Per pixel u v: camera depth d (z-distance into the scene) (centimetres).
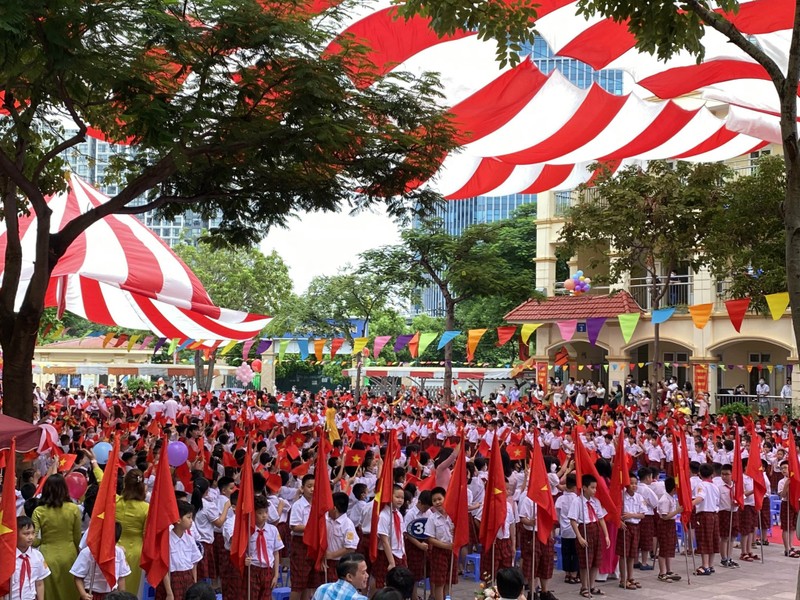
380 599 619
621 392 3378
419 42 1573
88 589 845
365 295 4384
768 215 2398
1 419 1022
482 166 2253
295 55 1214
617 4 916
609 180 2659
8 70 1055
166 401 2659
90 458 1366
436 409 2692
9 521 764
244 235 1532
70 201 1895
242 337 2442
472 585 1273
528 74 1630
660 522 1321
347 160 1355
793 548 1575
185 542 952
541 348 3794
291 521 1063
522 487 1197
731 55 1614
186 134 1142
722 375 3547
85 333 6488
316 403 2953
